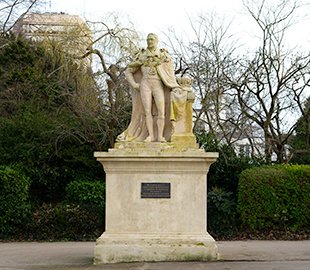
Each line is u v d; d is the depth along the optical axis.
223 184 11.78
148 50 6.42
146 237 5.66
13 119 13.19
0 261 6.03
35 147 11.81
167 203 5.82
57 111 12.80
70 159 12.38
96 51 12.78
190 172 5.86
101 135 12.55
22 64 15.26
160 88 6.36
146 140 6.18
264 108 13.80
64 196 11.80
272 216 9.80
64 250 7.56
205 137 11.99
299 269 4.95
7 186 9.77
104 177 12.53
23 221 10.04
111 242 5.60
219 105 13.65
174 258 5.51
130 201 5.84
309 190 9.73
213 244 5.59
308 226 10.05
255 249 7.14
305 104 15.96
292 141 16.97
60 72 13.27
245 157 12.18
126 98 12.62
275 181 9.90
